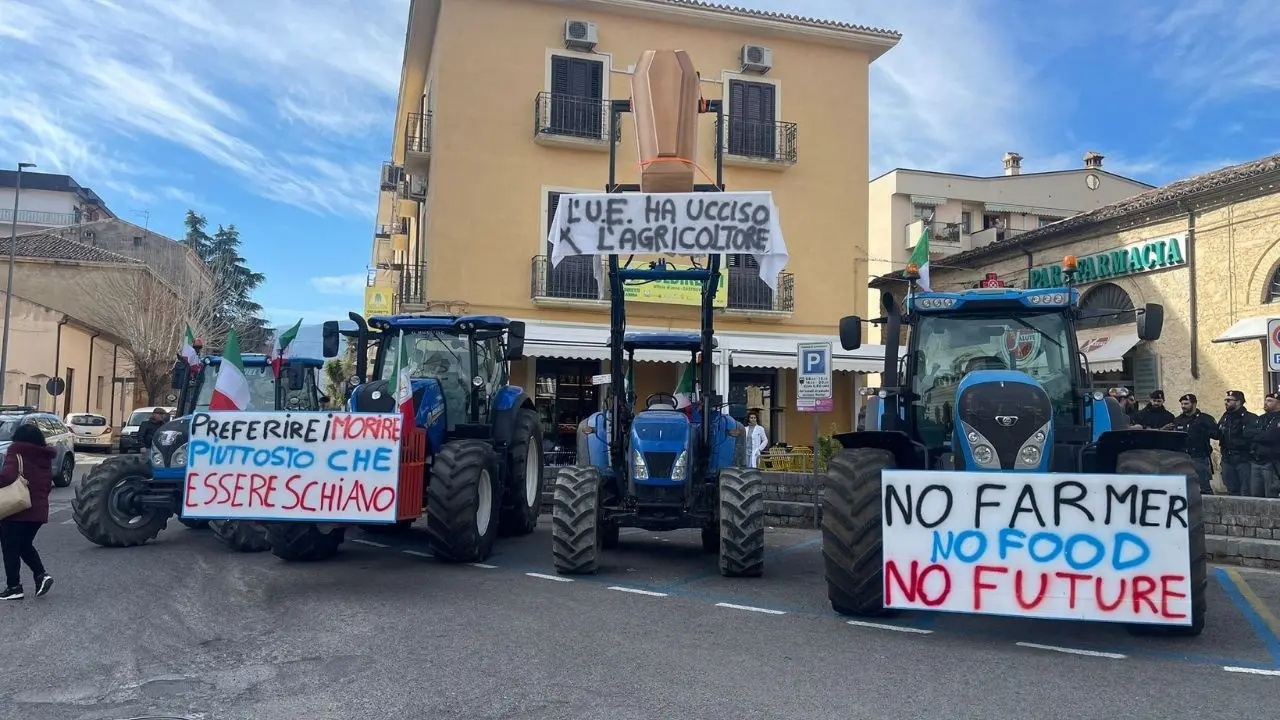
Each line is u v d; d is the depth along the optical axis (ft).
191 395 39.88
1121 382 61.57
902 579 19.21
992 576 18.74
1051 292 23.40
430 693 15.46
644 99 26.27
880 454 20.92
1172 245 56.80
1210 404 54.29
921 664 17.25
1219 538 29.17
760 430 48.34
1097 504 18.48
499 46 63.67
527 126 63.87
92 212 195.62
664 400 30.96
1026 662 17.44
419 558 29.89
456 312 61.77
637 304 65.05
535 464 38.06
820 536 36.24
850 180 70.23
